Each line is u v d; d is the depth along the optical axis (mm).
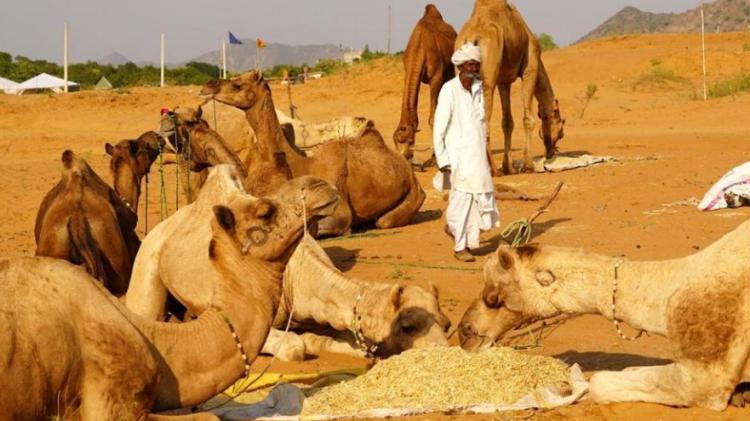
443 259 12422
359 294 8172
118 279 9750
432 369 7109
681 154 21391
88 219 9562
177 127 11391
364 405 6859
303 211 6195
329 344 8664
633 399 6609
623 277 6797
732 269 6289
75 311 5664
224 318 6090
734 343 6246
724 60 43625
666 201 15578
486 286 7215
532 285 7047
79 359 5621
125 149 11273
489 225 12109
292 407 6820
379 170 14523
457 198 11977
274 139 13664
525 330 9109
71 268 5797
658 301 6602
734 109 32219
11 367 5379
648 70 43312
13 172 24672
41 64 70688
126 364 5699
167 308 8406
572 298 6957
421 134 29797
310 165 14000
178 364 5977
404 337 7852
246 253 6160
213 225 6203
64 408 5609
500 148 25000
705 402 6367
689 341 6363
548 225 14086
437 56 20156
